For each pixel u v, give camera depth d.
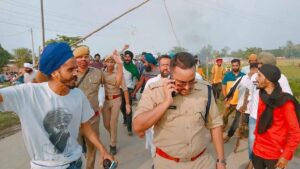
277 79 3.53
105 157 2.77
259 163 3.77
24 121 2.40
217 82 11.94
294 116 3.38
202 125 2.70
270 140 3.61
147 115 2.50
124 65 7.93
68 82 2.48
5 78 34.62
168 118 2.62
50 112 2.47
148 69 6.76
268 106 3.56
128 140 6.87
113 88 5.84
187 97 2.64
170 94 2.46
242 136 6.82
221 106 9.84
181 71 2.44
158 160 2.76
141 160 5.62
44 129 2.46
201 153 2.76
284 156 3.41
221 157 2.78
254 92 4.46
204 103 2.68
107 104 5.91
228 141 6.59
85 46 4.75
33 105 2.42
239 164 5.36
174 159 2.69
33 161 2.48
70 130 2.58
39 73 2.69
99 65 11.33
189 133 2.62
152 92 2.68
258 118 3.72
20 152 6.09
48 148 2.47
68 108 2.54
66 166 2.52
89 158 4.65
